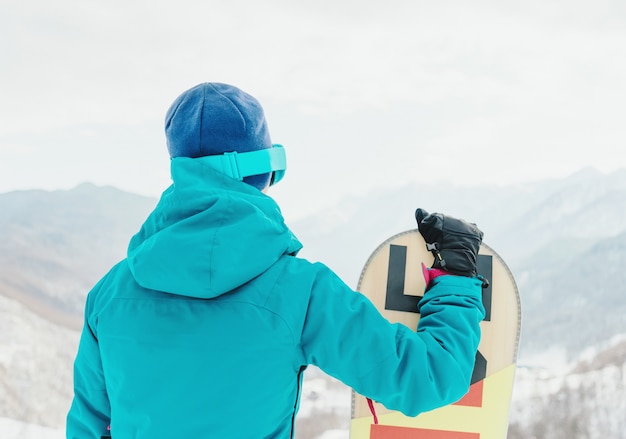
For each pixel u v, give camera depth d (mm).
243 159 1046
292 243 1026
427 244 1296
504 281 1629
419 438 1628
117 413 1006
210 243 919
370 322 973
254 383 952
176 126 1075
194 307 967
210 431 952
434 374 999
